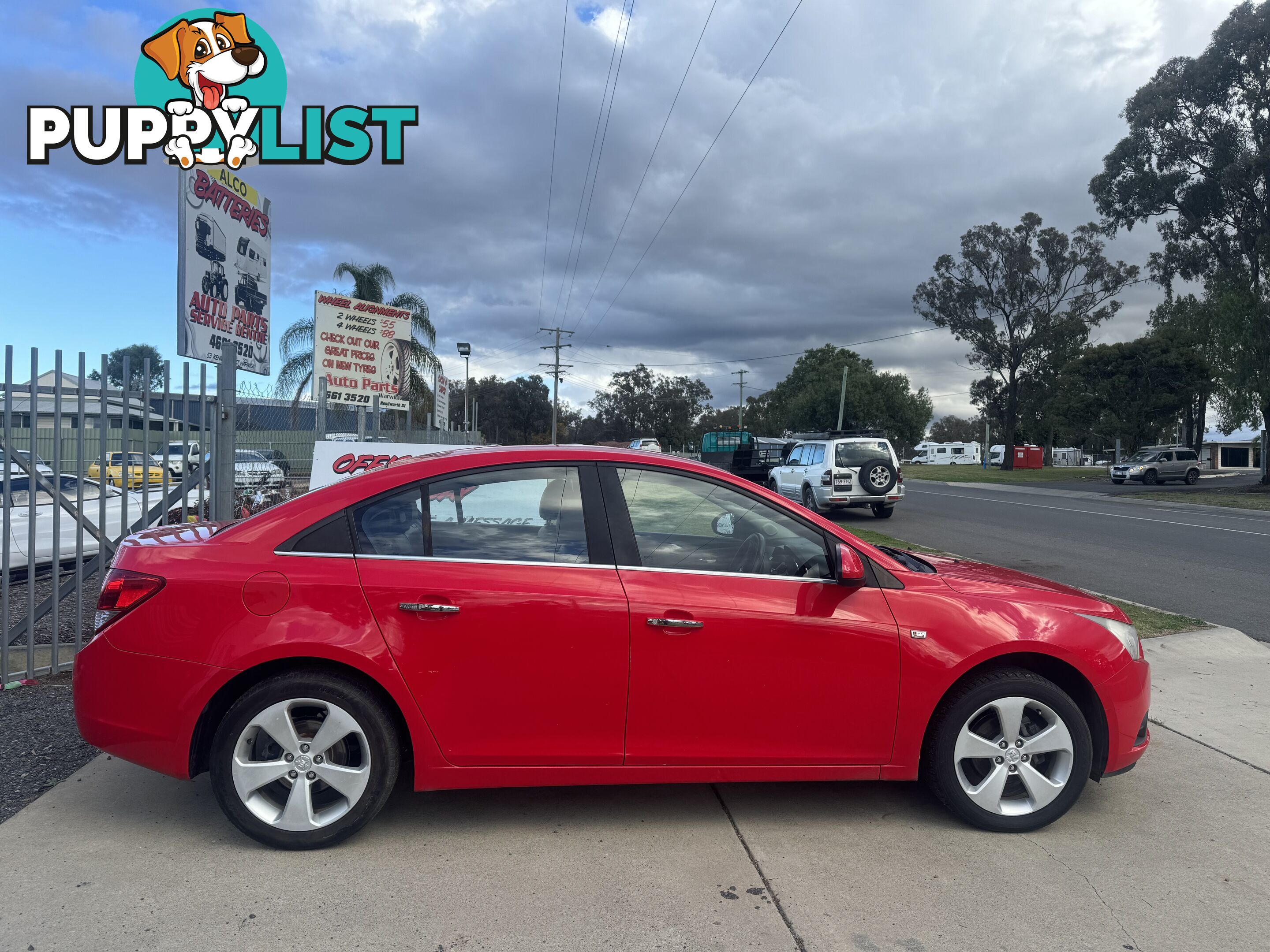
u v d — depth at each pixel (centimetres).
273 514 345
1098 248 5347
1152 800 394
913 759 354
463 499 350
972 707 351
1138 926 287
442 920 284
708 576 348
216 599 325
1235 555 1277
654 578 344
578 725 337
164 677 323
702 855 334
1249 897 308
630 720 339
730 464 3044
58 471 533
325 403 938
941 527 1725
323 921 282
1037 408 6334
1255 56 3041
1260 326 3098
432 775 333
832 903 299
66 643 615
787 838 349
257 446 889
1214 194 3231
